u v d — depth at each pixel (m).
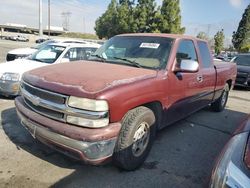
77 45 7.82
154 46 4.28
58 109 3.03
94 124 2.88
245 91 12.07
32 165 3.51
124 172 3.52
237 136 2.28
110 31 43.34
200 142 4.84
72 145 2.92
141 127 3.50
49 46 7.80
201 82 5.04
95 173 3.45
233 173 1.92
